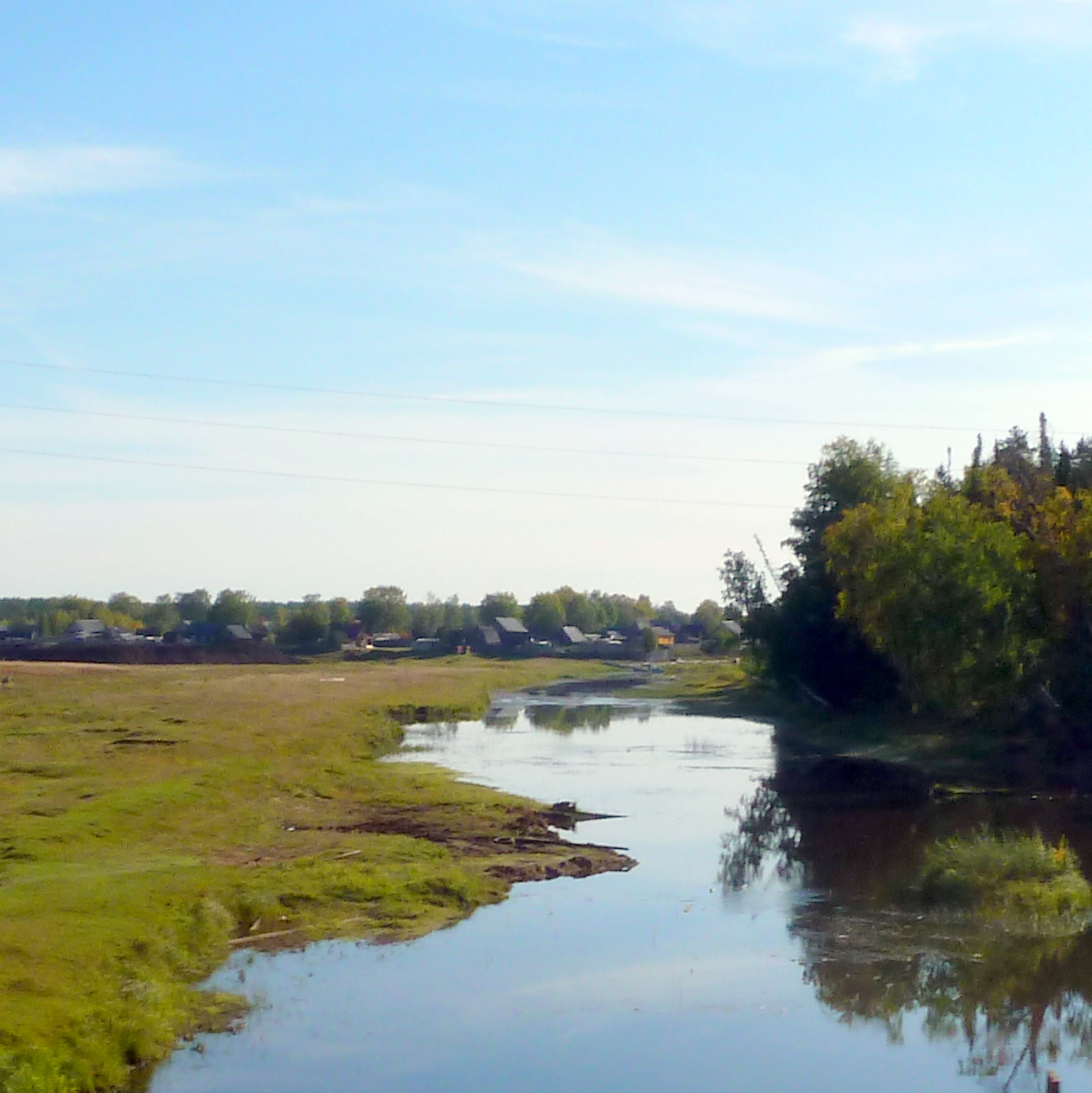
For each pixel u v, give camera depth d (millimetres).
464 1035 17766
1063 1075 16828
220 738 46812
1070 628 46094
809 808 37500
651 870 28375
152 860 25172
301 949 21438
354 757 48000
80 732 47062
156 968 18859
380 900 24172
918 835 32594
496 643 184000
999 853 25984
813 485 74812
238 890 23219
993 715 48469
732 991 19797
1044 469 58906
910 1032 18266
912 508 52531
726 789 41469
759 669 78125
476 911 24422
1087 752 45000
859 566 55531
